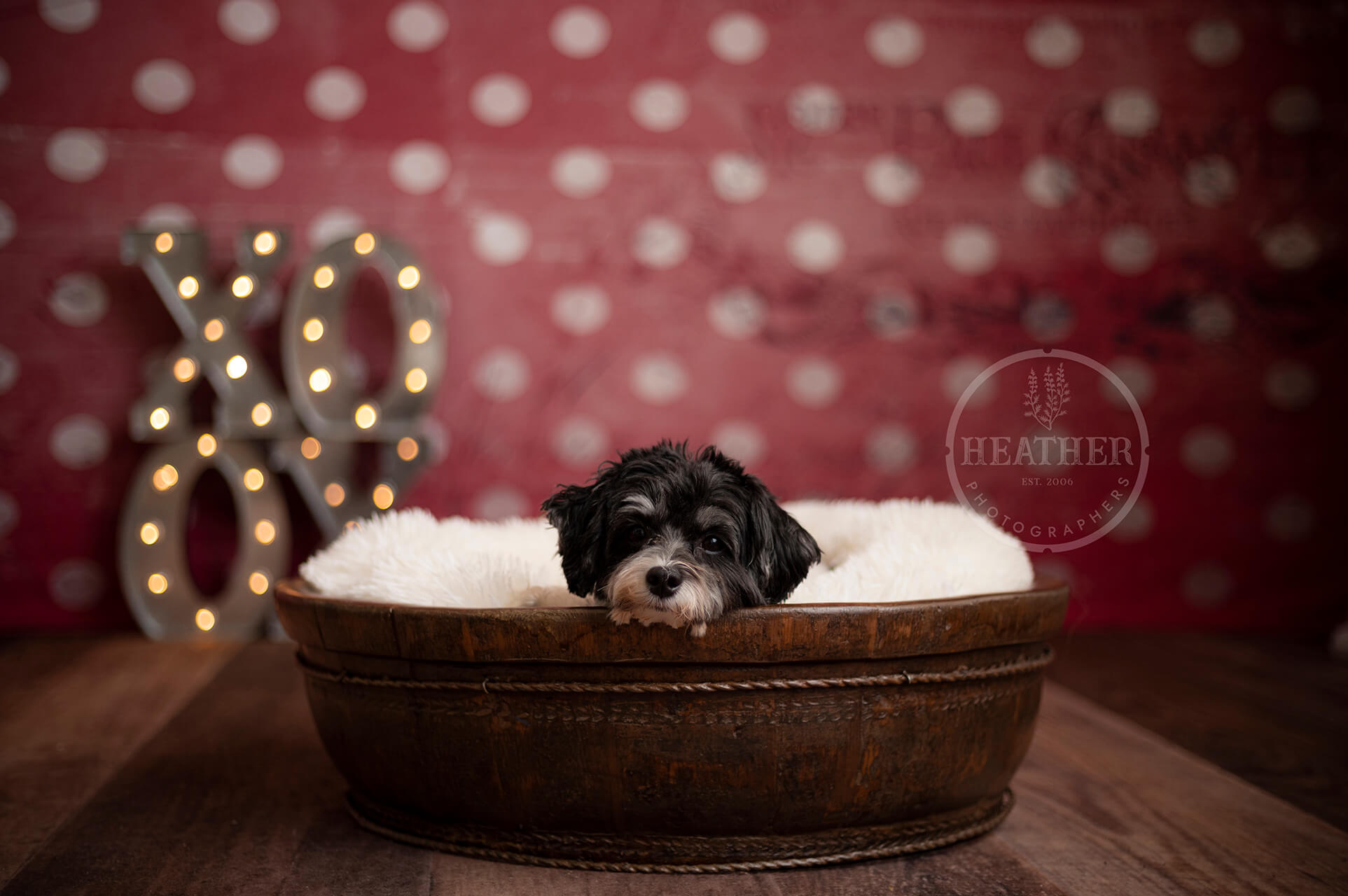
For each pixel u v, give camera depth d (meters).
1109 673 3.17
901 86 3.93
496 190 3.82
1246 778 2.15
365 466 3.73
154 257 3.52
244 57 3.74
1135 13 3.96
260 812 1.89
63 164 3.69
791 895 1.52
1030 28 3.95
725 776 1.50
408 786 1.64
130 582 3.52
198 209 3.74
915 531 1.86
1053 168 3.95
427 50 3.79
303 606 1.68
